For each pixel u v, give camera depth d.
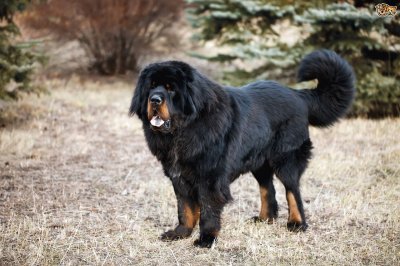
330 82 4.91
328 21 9.06
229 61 10.97
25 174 6.17
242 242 4.26
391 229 4.47
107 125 9.09
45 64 9.38
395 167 6.33
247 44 10.16
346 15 8.62
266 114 4.47
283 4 10.12
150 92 3.96
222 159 4.09
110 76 14.60
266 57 9.55
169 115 3.90
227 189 4.19
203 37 11.28
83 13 13.64
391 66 9.58
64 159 6.94
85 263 3.79
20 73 8.59
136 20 14.03
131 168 6.66
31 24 13.45
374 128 8.50
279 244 4.21
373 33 10.45
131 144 7.92
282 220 4.85
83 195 5.50
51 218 4.73
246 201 5.44
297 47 9.81
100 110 10.29
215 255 3.98
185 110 3.96
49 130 8.48
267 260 3.85
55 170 6.42
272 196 4.79
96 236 4.33
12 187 5.66
